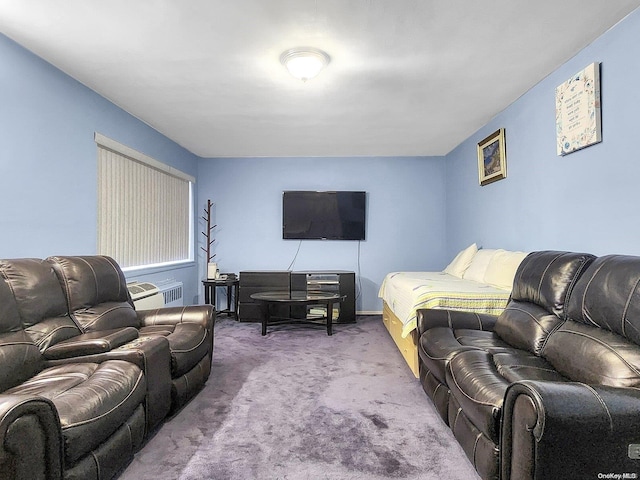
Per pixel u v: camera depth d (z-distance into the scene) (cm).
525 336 207
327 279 523
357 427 214
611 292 162
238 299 505
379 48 242
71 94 283
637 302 149
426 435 205
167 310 291
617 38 217
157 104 342
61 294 221
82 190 297
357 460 181
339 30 221
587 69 237
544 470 117
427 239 555
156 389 201
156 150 425
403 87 305
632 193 209
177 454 187
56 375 176
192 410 236
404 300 334
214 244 559
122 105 345
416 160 555
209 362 283
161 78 286
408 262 555
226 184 560
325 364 324
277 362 330
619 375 140
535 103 305
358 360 336
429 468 175
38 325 199
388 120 391
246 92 314
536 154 305
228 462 180
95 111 312
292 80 290
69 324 217
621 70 214
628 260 168
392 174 555
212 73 278
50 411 125
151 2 194
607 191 227
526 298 231
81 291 234
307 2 193
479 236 427
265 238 560
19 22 212
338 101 336
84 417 141
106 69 271
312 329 457
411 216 555
